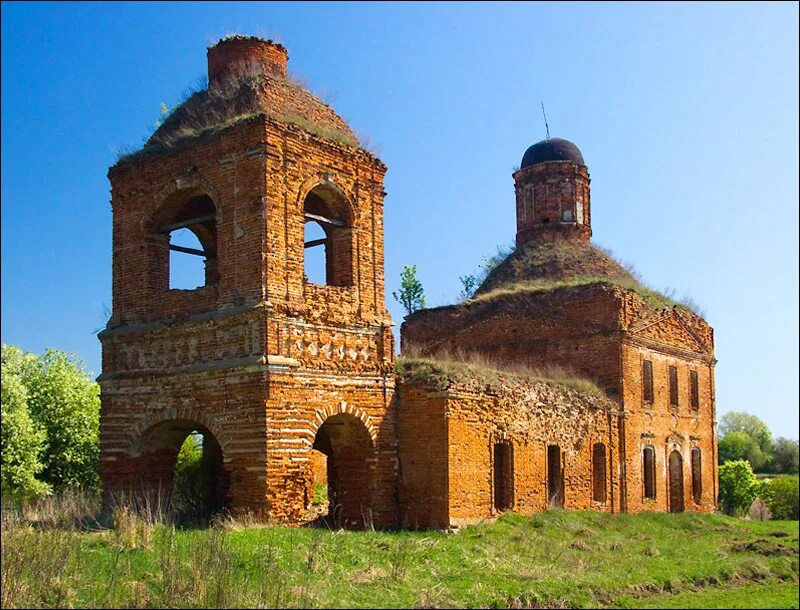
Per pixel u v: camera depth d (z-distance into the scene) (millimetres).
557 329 31719
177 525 20125
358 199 23375
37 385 35156
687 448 34250
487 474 23391
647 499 31016
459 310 34250
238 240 21109
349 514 22688
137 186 23531
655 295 33781
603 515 26375
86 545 16672
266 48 24141
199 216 24766
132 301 23312
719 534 26906
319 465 33594
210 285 21703
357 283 23016
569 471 27062
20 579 14102
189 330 21719
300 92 23531
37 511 22328
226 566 14594
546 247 36344
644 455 31688
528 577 17203
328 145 22625
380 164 24094
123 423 22922
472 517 22609
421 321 35125
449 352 34000
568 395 27547
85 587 14188
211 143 21922
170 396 21953
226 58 24031
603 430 28969
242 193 21172
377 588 15375
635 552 22031
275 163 21125
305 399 20797
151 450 23062
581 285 31547
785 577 21484
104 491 22953
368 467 22453
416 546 18734
